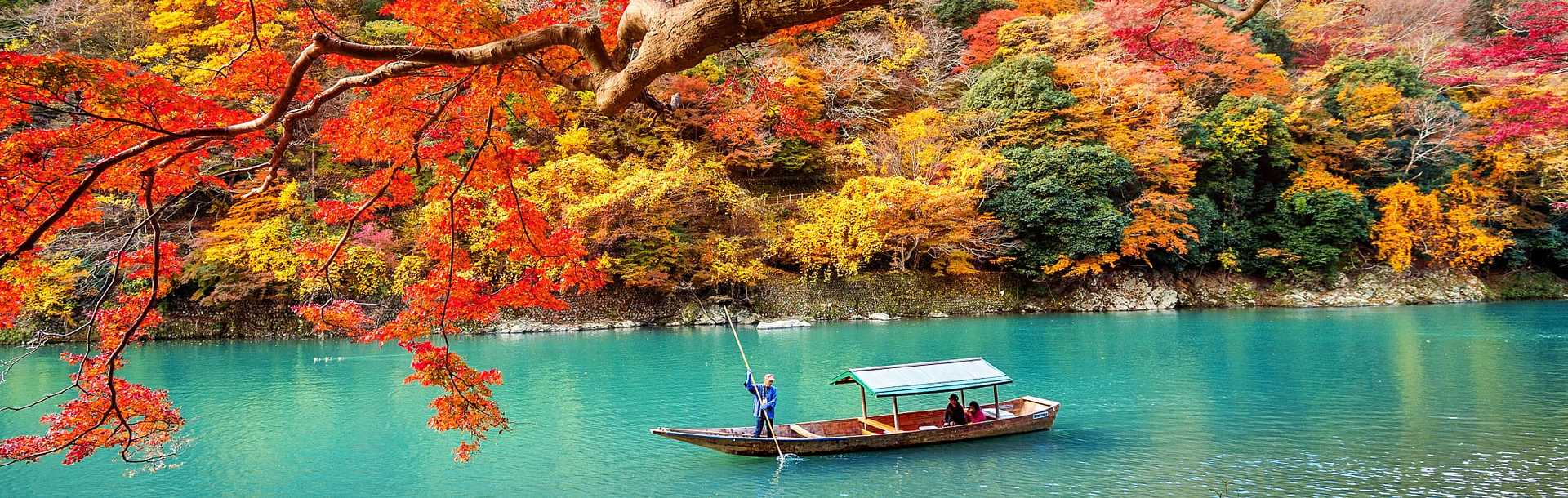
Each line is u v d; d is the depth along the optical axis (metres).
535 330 33.81
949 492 11.70
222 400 19.89
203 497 12.40
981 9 52.81
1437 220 45.03
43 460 14.59
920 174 40.34
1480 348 24.75
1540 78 30.45
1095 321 35.03
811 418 17.05
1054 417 15.41
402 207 37.31
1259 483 11.80
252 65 7.30
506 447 15.12
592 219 34.72
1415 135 49.97
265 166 6.92
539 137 39.81
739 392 20.05
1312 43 59.16
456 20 6.63
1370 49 55.75
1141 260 42.09
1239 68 47.78
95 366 7.95
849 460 13.49
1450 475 11.92
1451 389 18.11
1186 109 42.62
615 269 34.81
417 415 18.11
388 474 13.56
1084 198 38.91
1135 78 41.59
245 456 14.71
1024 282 40.62
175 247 8.21
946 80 49.94
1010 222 39.03
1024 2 52.16
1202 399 17.83
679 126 40.12
